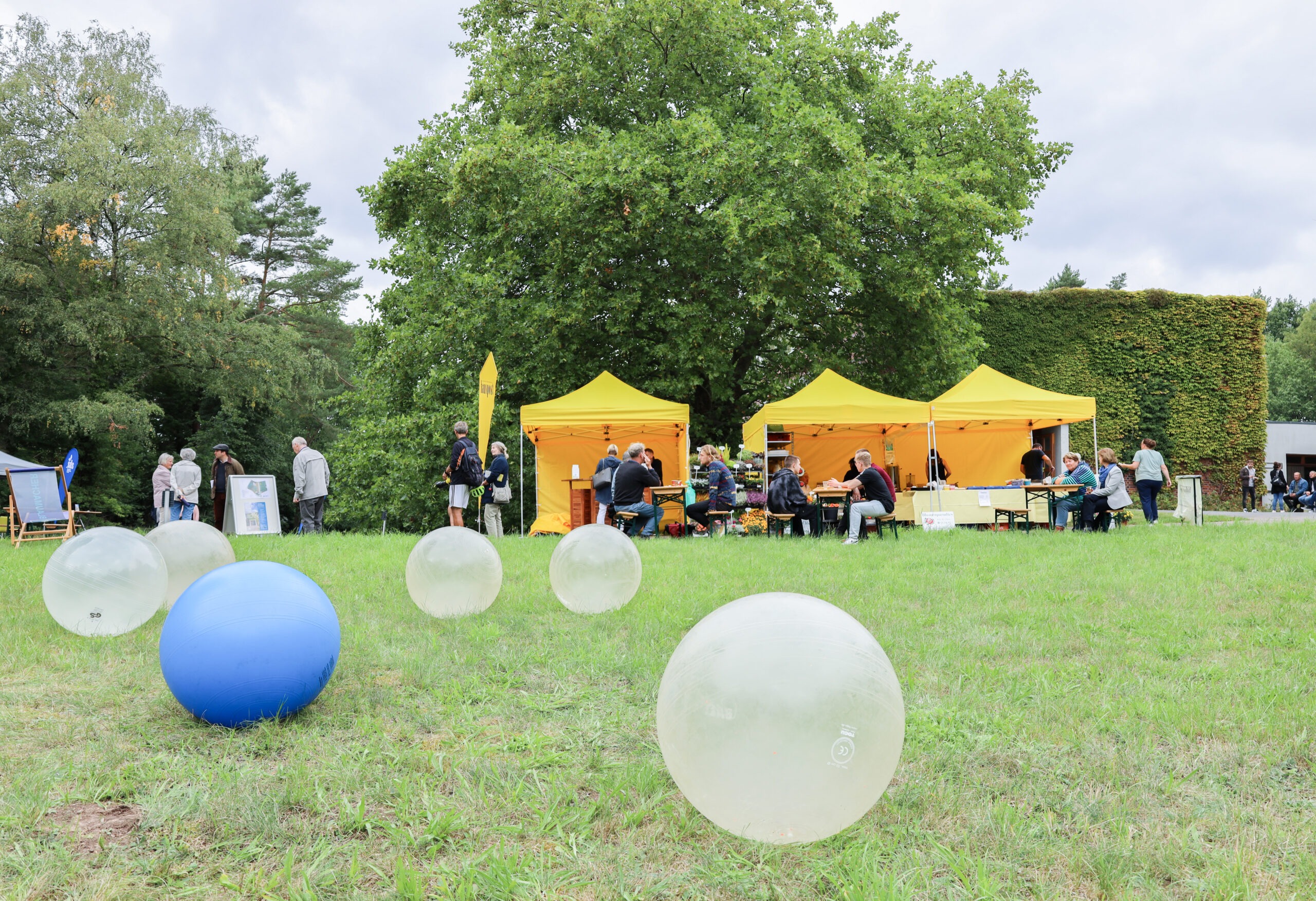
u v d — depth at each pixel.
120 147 23.78
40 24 23.92
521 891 2.23
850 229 15.69
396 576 7.75
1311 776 3.00
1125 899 2.16
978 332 23.94
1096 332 25.83
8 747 3.33
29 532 14.41
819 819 2.23
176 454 32.44
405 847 2.50
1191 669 4.39
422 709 3.86
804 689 2.20
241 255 38.56
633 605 6.27
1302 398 55.22
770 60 17.45
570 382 17.38
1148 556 8.60
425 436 17.73
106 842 2.54
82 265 23.61
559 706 3.89
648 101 17.84
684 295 17.36
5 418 24.42
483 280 17.23
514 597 6.65
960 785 2.92
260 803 2.73
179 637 3.51
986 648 4.85
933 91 18.70
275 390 28.89
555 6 17.92
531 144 16.27
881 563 8.39
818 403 14.42
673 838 2.56
